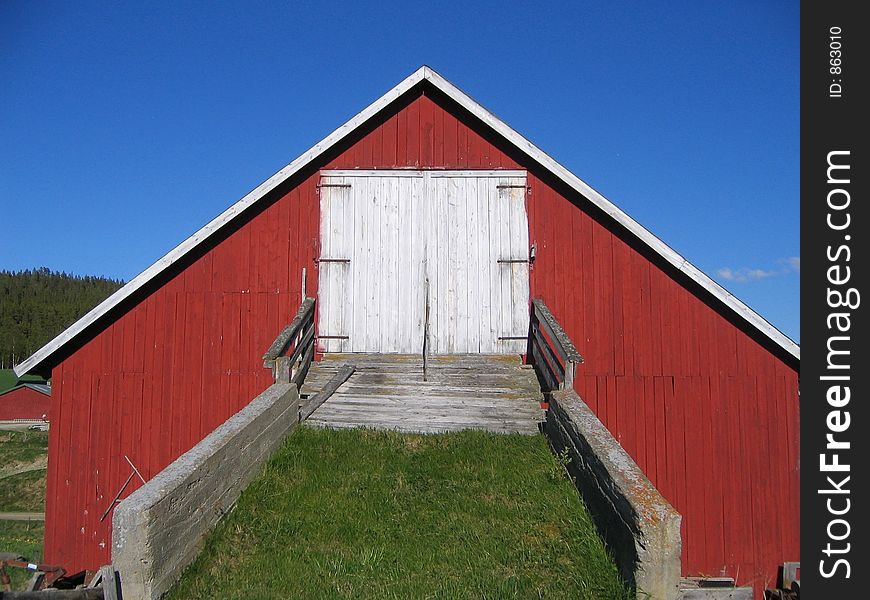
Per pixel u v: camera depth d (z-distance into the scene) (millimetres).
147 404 12117
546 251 12727
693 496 11703
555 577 6961
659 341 12219
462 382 11781
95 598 6285
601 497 7656
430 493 8586
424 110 13203
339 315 12695
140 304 12414
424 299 12742
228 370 12250
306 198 12922
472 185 13000
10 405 62781
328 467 9094
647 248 12492
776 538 11562
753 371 12039
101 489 11859
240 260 12641
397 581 6840
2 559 11531
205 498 7367
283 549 7430
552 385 11094
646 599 6375
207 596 6539
